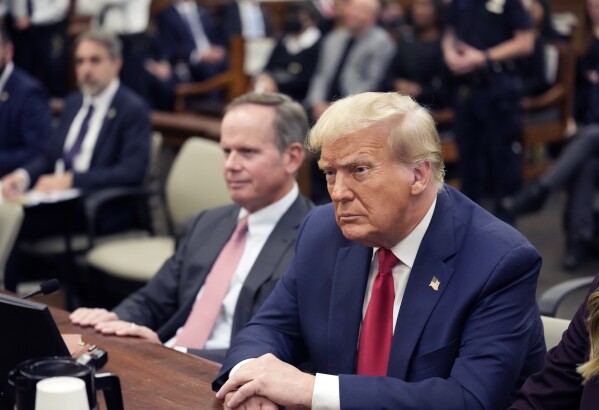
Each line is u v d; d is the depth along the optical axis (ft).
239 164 8.70
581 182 17.37
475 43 17.80
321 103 21.29
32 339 5.76
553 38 24.27
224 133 8.84
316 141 6.22
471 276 6.27
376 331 6.52
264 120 8.73
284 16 33.47
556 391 5.93
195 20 28.58
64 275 14.14
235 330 8.55
